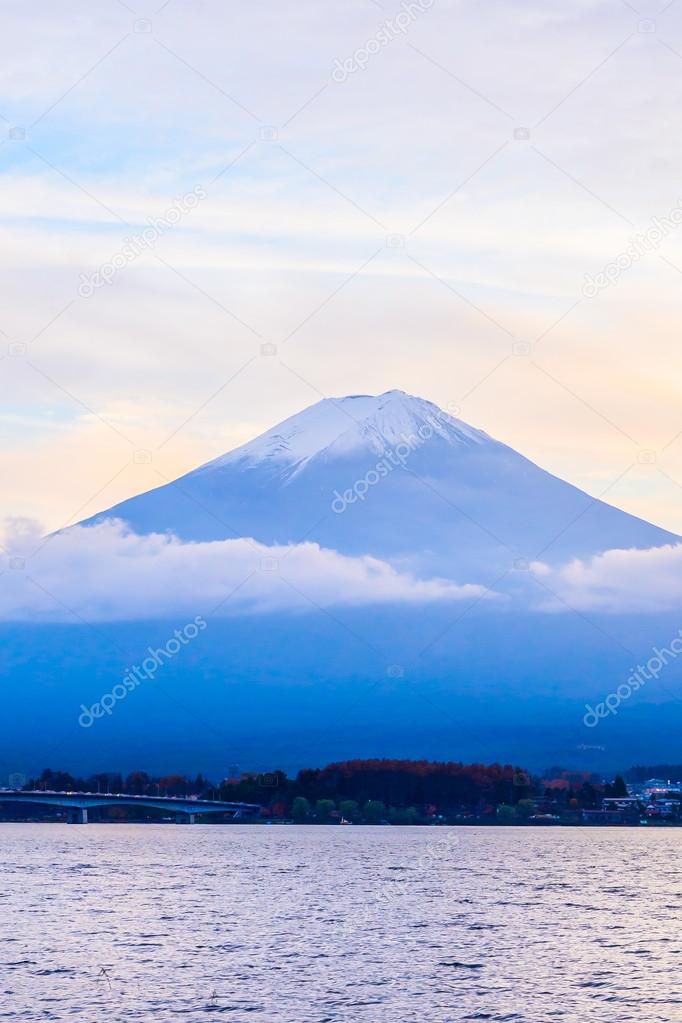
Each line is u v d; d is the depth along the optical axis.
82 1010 81.44
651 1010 82.56
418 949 107.31
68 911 136.75
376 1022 78.81
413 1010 82.06
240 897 155.75
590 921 129.75
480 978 92.94
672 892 167.75
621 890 170.62
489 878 193.25
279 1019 79.31
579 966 98.62
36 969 95.94
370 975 93.94
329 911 138.88
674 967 98.44
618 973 95.44
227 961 100.06
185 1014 80.50
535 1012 81.88
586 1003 84.56
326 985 89.94
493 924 126.56
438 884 180.00
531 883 183.25
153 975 93.44
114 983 90.25
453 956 103.50
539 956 103.69
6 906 141.50
